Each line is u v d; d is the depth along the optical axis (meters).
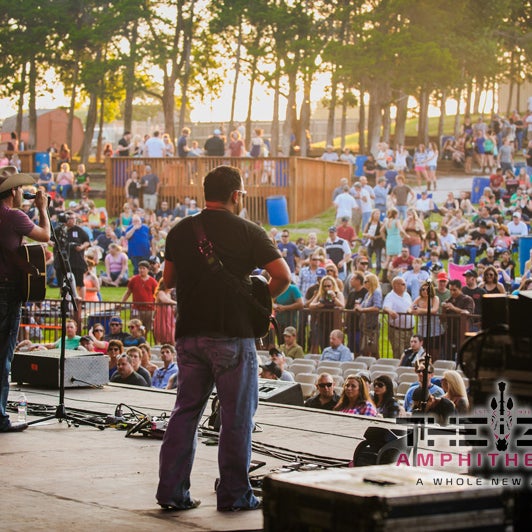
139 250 31.95
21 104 61.09
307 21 52.84
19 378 11.92
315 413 10.20
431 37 51.19
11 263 8.52
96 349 18.00
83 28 55.97
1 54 58.81
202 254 6.35
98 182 54.59
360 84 55.50
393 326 18.86
